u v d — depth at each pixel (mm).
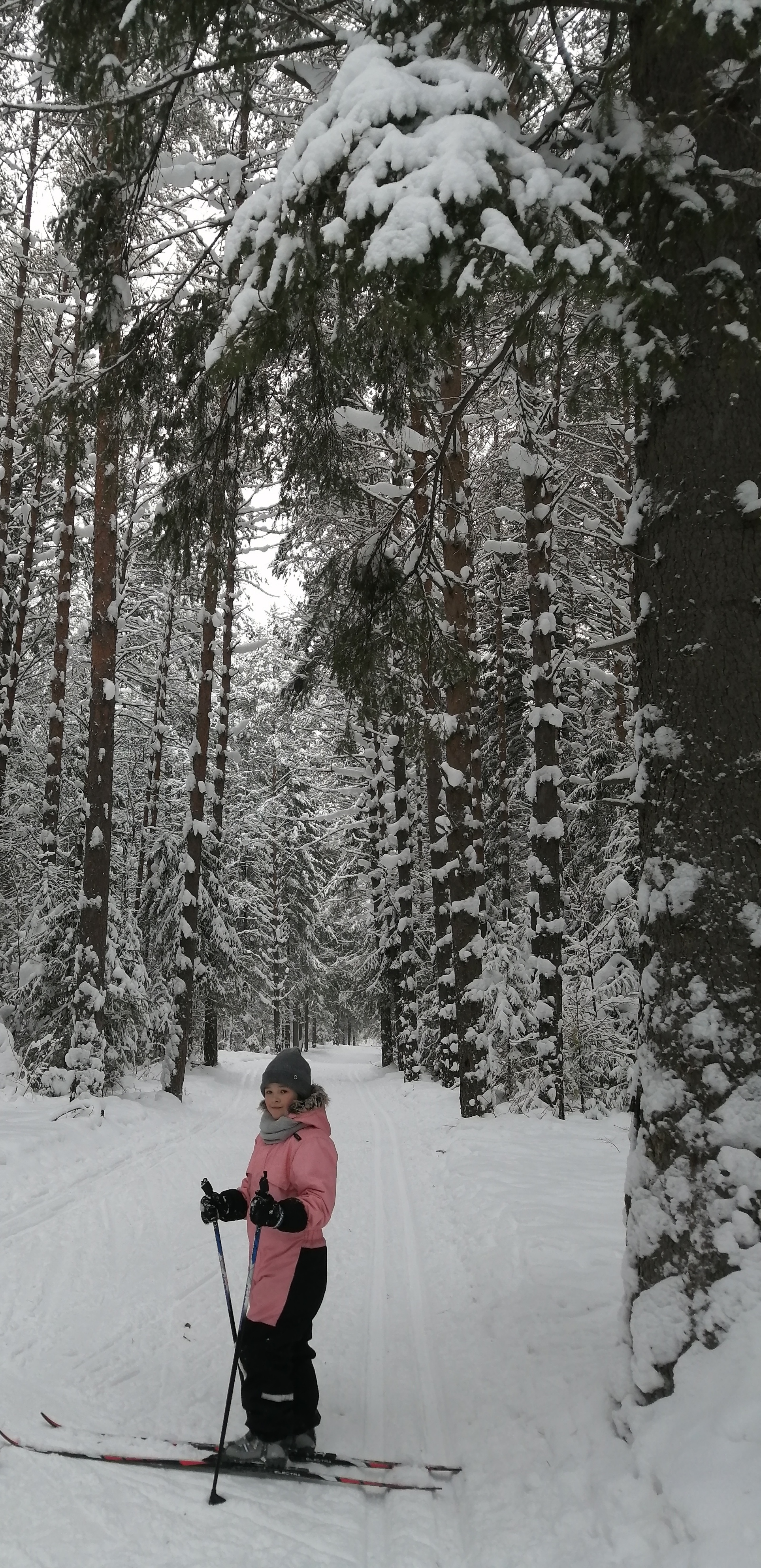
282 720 34062
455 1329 4777
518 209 3160
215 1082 19125
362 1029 60094
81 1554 2674
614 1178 7785
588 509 15672
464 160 3100
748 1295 2924
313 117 3459
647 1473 2791
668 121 3469
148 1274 5770
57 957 14680
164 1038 17375
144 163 4488
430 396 5387
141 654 22844
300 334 4477
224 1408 3895
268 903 36406
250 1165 3680
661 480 3633
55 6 3908
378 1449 3537
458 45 3705
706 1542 2346
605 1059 13023
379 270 3076
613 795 14727
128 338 4875
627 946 13828
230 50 3961
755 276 3523
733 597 3422
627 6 3533
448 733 12836
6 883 17703
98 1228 6609
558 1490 3004
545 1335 4379
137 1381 4141
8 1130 9180
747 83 3375
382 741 20828
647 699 3635
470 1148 9703
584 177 3736
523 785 20328
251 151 6863
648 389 3496
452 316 3584
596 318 3496
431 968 22750
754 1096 3139
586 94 4039
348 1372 4277
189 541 5434
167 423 5266
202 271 5176
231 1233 6895
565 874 16312
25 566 16281
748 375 3508
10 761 18656
